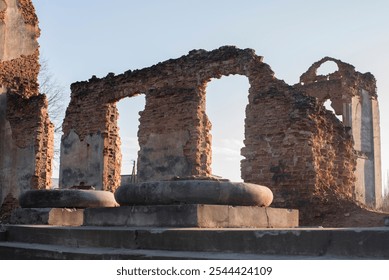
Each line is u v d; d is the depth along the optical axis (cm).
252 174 1354
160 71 1588
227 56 1450
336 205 1238
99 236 586
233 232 490
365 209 1230
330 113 1373
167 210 605
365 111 2306
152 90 1590
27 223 864
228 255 470
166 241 526
